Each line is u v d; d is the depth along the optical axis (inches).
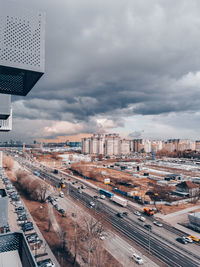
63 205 3663.9
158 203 3890.3
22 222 2869.1
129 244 2315.5
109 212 3356.3
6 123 1357.0
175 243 2375.7
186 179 6314.0
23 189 4606.3
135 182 5802.2
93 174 6510.8
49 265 1855.3
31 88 727.1
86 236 2258.9
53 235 2501.2
